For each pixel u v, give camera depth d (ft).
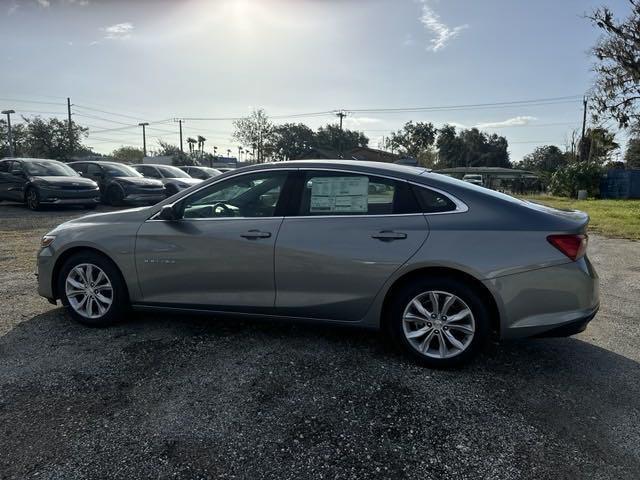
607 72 71.92
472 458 7.77
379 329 11.44
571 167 104.68
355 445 8.07
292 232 11.53
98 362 11.08
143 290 12.86
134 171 53.83
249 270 11.84
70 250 13.47
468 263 10.38
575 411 9.23
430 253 10.61
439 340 10.92
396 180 11.32
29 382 10.08
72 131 140.15
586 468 7.52
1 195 46.26
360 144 254.47
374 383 10.26
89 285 13.28
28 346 11.97
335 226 11.32
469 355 10.73
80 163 53.31
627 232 35.12
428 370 10.94
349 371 10.80
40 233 30.42
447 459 7.73
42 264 13.74
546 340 12.96
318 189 11.72
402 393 9.86
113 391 9.74
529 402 9.57
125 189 48.75
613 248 28.60
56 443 7.99
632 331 13.76
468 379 10.53
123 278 13.00
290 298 11.70
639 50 67.62
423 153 220.23
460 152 278.67
